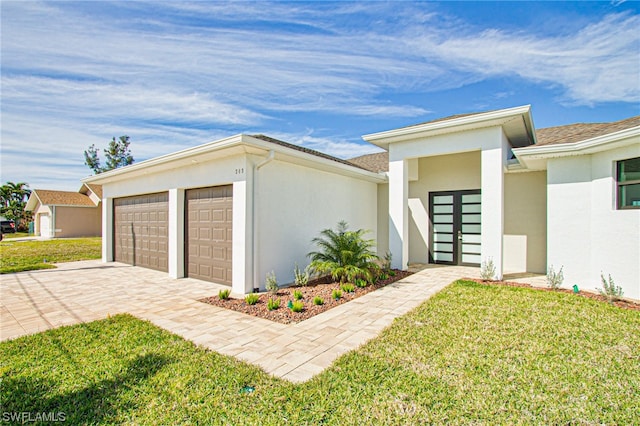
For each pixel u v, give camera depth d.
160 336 4.31
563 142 7.09
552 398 2.82
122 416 2.61
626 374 3.22
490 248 8.15
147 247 10.45
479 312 5.29
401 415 2.61
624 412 2.62
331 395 2.89
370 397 2.86
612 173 6.47
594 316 5.00
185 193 8.91
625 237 6.22
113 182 11.85
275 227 7.75
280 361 3.62
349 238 8.09
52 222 25.14
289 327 4.75
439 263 11.47
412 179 11.16
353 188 10.95
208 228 8.16
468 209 10.90
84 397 2.87
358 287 7.28
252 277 7.13
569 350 3.78
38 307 5.87
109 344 4.04
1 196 41.06
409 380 3.14
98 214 27.77
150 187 9.88
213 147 6.82
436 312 5.30
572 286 7.12
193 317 5.23
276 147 6.93
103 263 11.77
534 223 9.52
